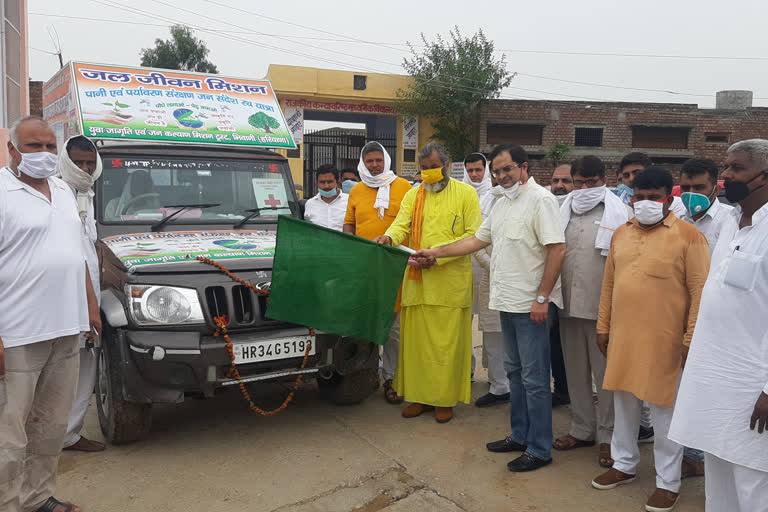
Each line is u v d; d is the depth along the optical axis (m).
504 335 3.95
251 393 5.10
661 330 3.22
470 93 20.84
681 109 21.91
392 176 5.07
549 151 21.94
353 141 21.44
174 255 3.89
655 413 3.29
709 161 3.77
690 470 3.70
